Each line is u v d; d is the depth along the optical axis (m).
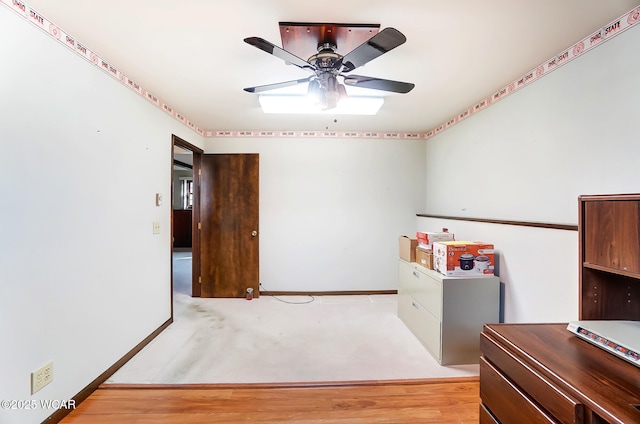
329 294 4.10
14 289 1.42
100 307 2.00
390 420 1.67
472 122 2.97
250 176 3.98
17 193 1.43
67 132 1.73
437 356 2.32
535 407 0.91
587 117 1.72
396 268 4.16
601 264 1.10
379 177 4.12
